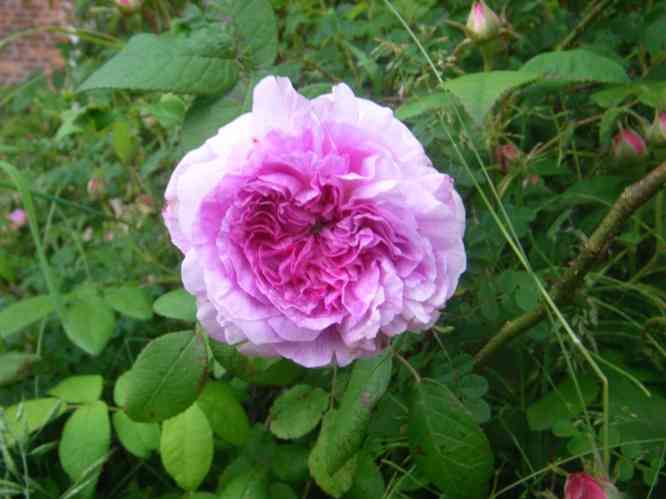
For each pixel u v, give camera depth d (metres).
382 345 0.17
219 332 0.18
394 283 0.16
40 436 0.27
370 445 0.23
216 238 0.16
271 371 0.22
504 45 0.24
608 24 0.31
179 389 0.21
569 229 0.25
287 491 0.24
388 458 0.26
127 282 0.30
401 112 0.22
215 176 0.16
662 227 0.26
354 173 0.16
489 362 0.25
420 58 0.26
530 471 0.25
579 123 0.27
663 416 0.22
